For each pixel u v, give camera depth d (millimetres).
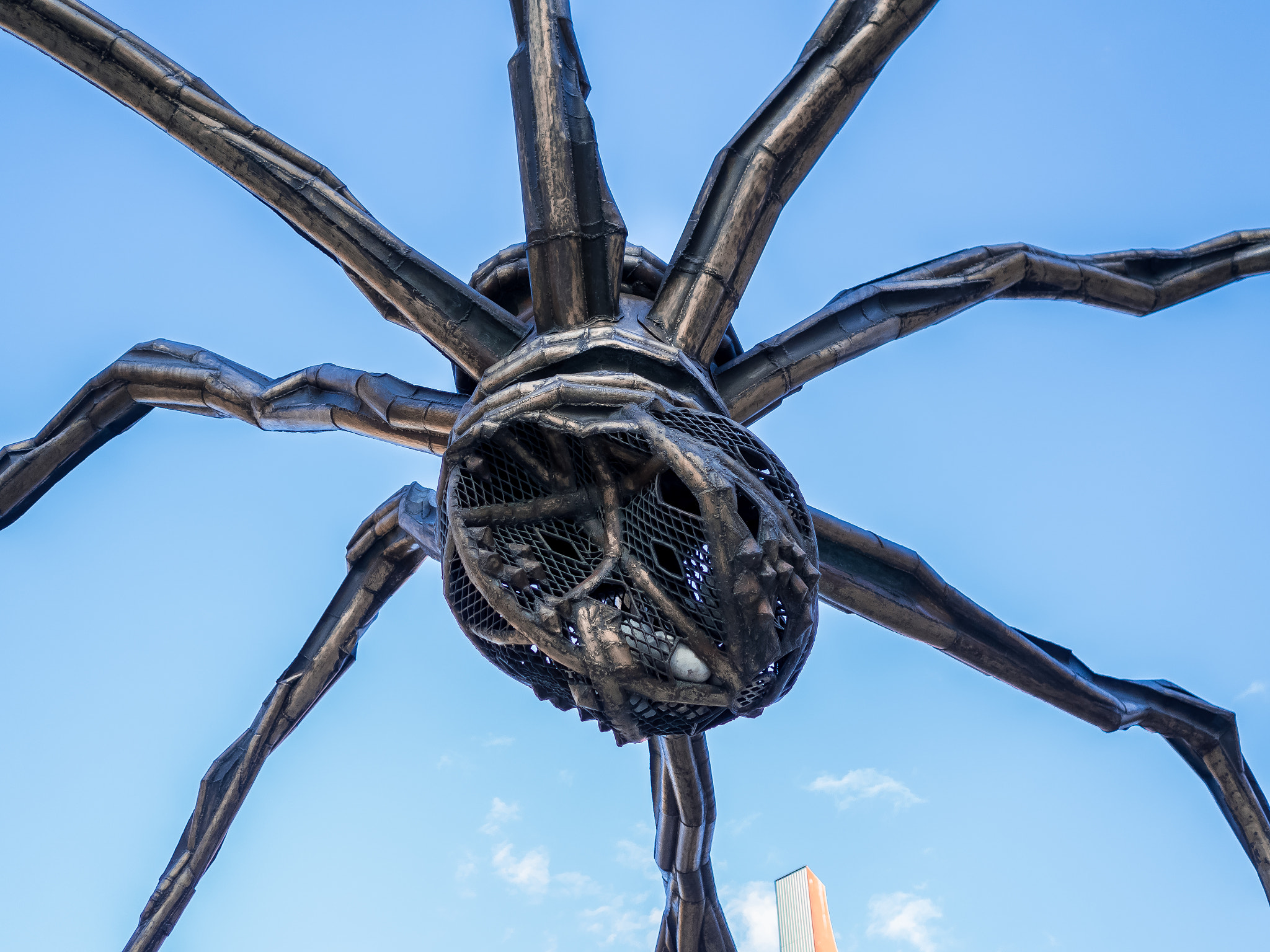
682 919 17250
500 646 8898
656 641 7887
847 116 9734
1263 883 15859
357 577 16125
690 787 15039
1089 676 14883
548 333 9102
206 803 16406
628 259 10812
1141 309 13414
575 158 9070
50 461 14359
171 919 16203
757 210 9523
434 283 9852
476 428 8438
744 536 7594
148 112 10125
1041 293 12844
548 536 8367
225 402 13258
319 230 10000
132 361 13992
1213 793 16328
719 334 9500
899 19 9523
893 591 12766
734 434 8391
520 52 9430
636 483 8141
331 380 12039
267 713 16203
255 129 10133
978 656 13297
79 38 9906
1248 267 13422
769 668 8594
